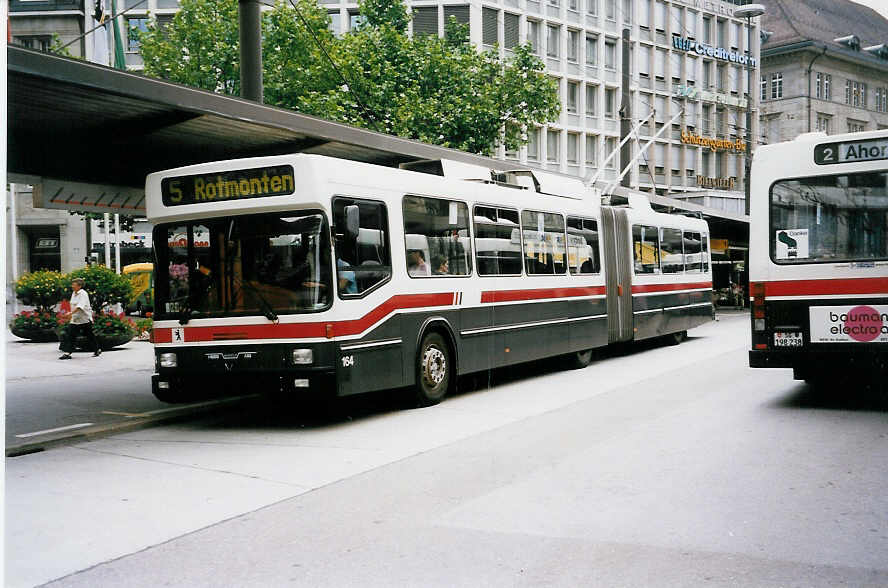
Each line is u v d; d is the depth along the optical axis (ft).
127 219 105.29
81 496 21.48
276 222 30.73
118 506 20.42
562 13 168.66
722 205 162.91
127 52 148.77
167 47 96.32
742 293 132.46
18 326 73.77
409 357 34.50
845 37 237.66
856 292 30.99
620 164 182.80
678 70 197.36
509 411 33.99
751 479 21.24
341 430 30.76
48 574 15.51
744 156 213.66
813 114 227.61
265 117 34.17
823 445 25.29
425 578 14.71
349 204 31.53
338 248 30.60
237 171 30.94
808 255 31.83
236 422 33.58
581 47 173.06
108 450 27.91
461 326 38.09
